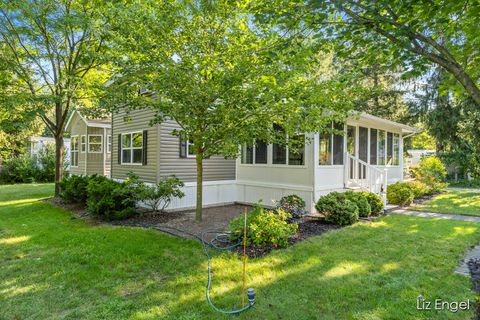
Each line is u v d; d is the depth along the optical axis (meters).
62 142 10.94
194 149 6.48
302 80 5.61
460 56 3.90
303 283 3.62
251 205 9.76
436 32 3.91
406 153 22.02
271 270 4.00
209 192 9.73
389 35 3.17
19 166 18.12
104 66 9.61
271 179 9.31
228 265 4.18
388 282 3.64
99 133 14.43
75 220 7.16
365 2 3.13
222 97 5.16
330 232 5.95
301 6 3.20
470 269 4.03
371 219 7.26
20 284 3.59
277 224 5.04
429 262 4.28
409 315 2.93
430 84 17.92
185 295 3.32
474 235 5.70
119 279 3.74
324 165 8.51
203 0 4.49
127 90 5.96
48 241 5.27
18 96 7.84
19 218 7.45
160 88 5.36
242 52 5.31
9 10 7.57
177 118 5.89
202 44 5.50
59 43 9.66
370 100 19.56
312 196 8.14
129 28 5.16
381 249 4.86
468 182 16.19
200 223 6.88
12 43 8.70
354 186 9.59
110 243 5.14
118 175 10.89
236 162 10.55
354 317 2.90
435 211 8.46
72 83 8.89
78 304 3.13
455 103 16.27
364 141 10.73
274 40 4.93
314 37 3.69
